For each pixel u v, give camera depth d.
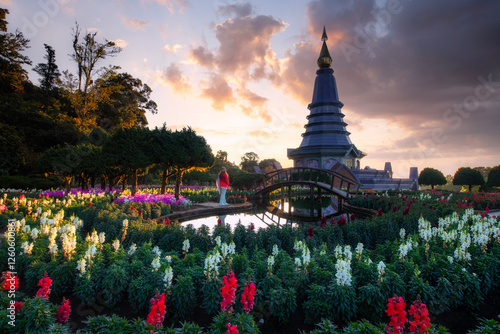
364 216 18.78
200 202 24.52
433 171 47.06
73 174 24.77
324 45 62.44
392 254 7.47
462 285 5.82
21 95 42.91
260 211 22.36
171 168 23.48
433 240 8.34
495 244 8.59
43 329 3.99
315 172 43.78
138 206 14.73
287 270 6.11
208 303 5.31
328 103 59.03
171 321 5.24
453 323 5.48
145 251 6.99
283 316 5.21
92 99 41.00
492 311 5.94
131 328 3.81
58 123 36.66
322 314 5.13
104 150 22.72
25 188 26.14
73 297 5.86
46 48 57.88
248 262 6.60
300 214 21.48
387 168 56.91
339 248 6.57
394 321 3.60
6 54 38.38
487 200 20.31
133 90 66.19
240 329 3.90
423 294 5.42
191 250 8.72
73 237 6.66
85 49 38.25
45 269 6.06
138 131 22.62
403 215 12.38
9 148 28.09
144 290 5.34
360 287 5.42
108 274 5.73
